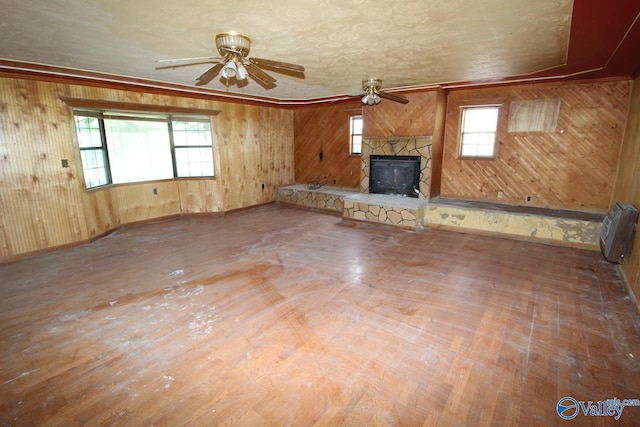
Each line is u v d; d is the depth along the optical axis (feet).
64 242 14.78
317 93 19.43
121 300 10.04
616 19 7.48
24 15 7.52
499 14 7.50
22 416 5.85
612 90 14.58
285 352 7.51
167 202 20.16
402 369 6.91
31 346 7.83
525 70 13.19
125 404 6.08
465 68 12.87
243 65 9.46
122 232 17.49
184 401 6.14
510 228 15.62
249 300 9.98
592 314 9.04
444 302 9.75
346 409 5.91
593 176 15.55
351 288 10.72
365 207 18.86
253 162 23.24
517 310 9.27
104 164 17.21
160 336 8.18
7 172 13.00
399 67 12.71
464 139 18.90
